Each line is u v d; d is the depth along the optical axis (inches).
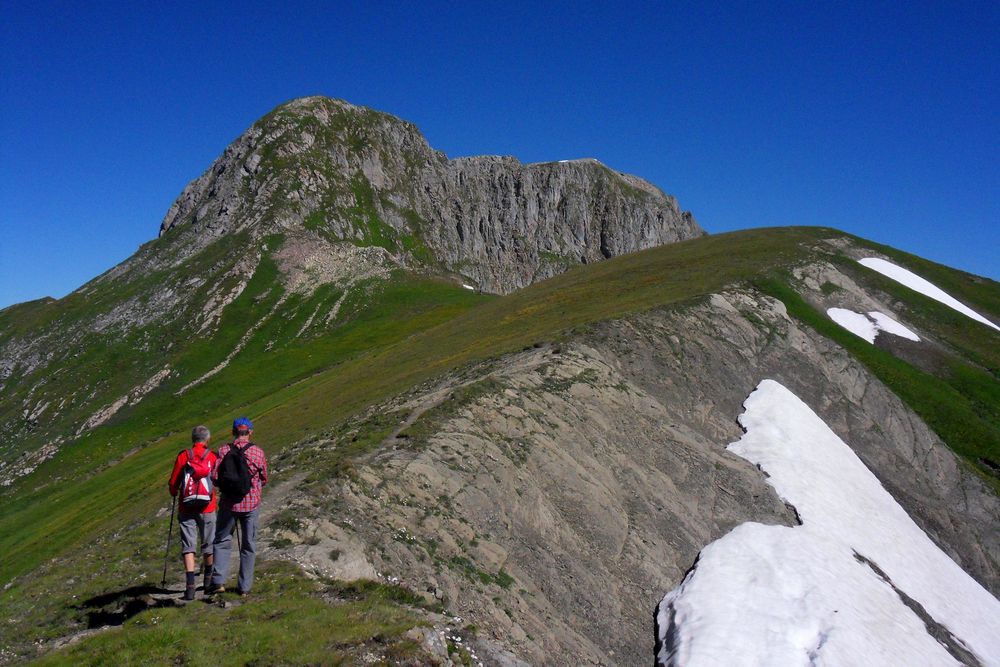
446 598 767.7
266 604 569.9
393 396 1726.1
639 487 1230.9
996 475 1802.4
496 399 1252.5
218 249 6323.8
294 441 1627.7
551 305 2605.8
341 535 783.7
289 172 7706.7
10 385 5054.1
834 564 1176.8
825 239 3363.7
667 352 1742.1
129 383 4645.7
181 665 466.6
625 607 995.3
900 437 1866.4
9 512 2886.3
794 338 2049.7
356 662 488.4
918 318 2642.7
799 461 1529.3
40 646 539.2
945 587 1371.8
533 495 1068.5
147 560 767.7
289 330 5108.3
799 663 860.0
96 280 6747.1
